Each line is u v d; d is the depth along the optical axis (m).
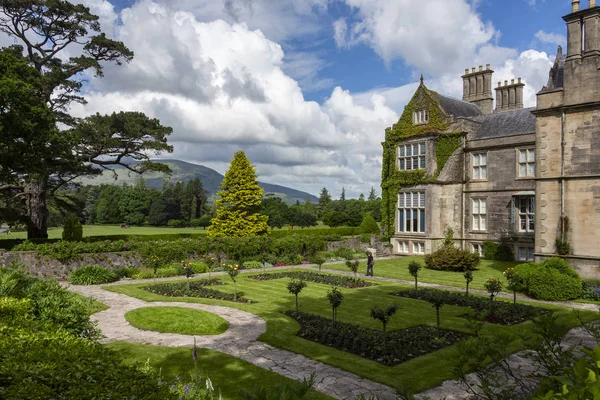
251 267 28.72
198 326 12.95
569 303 16.86
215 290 19.33
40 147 24.20
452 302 16.73
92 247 24.38
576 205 19.41
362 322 13.66
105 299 17.38
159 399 4.46
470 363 5.26
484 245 31.66
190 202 107.38
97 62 30.73
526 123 30.73
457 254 26.84
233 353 10.63
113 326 13.13
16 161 23.48
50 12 29.67
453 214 33.47
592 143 19.00
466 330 12.59
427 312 15.10
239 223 38.06
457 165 33.12
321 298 17.77
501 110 40.00
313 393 8.20
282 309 15.59
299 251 33.66
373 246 38.41
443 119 34.16
